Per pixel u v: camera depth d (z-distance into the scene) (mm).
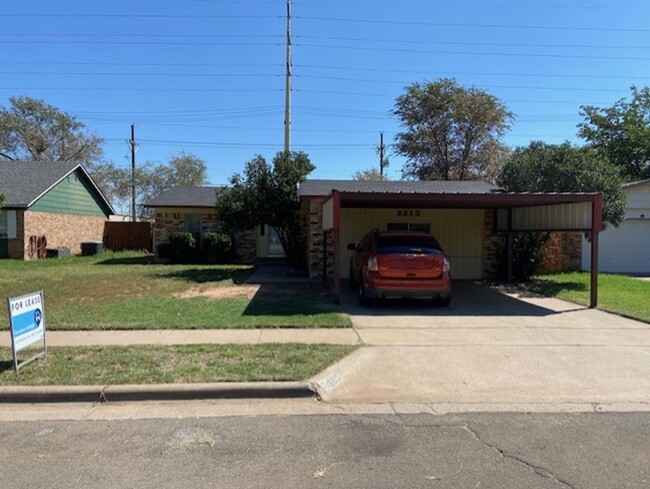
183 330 8672
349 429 4867
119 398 5648
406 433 4773
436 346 7750
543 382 6230
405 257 10938
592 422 5055
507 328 9070
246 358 6852
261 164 18062
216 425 4969
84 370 6309
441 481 3842
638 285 15156
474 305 11680
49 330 8641
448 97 36438
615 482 3836
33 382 5867
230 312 10188
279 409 5422
